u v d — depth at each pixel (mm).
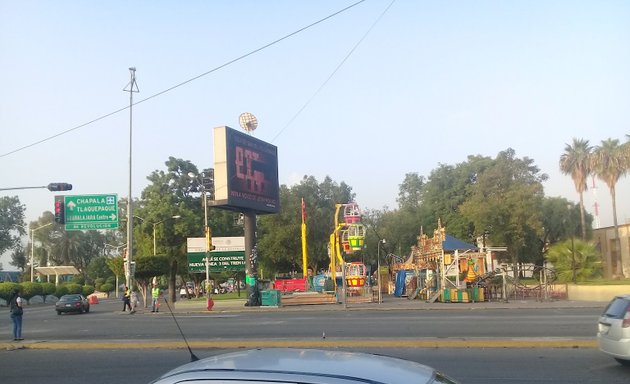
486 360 13336
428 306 33375
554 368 12273
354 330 19969
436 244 40375
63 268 92875
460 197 76562
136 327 24516
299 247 68312
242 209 38750
